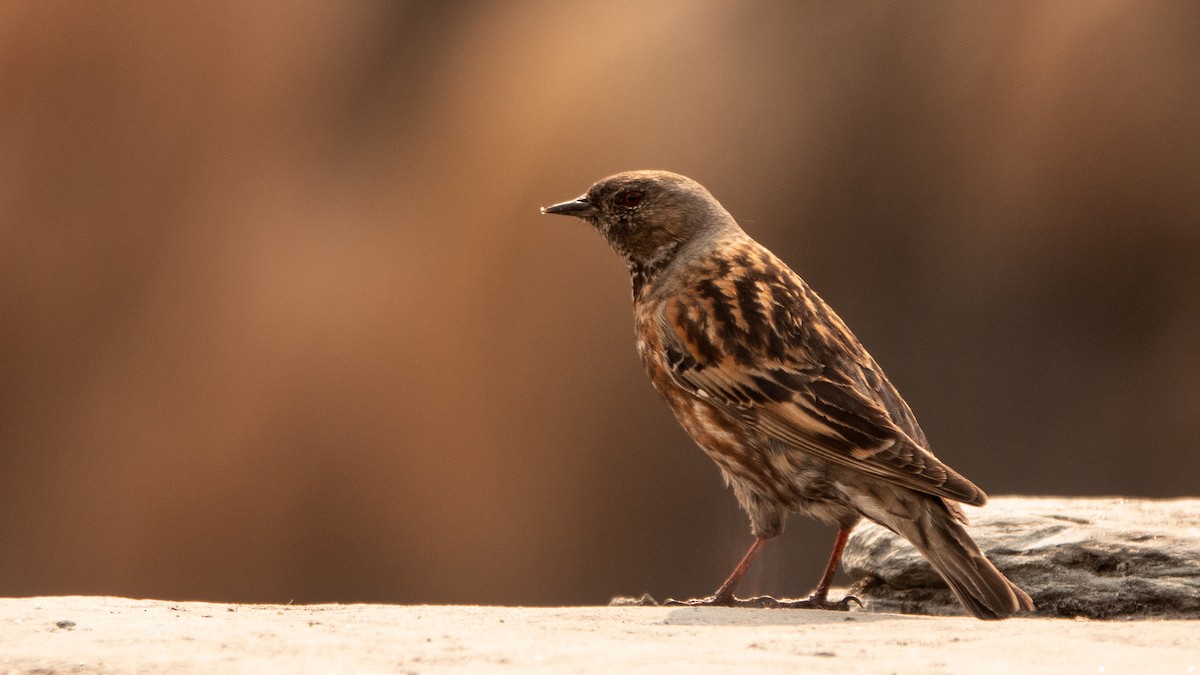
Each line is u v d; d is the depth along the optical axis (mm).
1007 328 18719
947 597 7465
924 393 18453
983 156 18922
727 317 7562
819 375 7258
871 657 4812
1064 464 18062
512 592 15984
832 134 18844
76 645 5117
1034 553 7148
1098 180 18797
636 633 5414
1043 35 19062
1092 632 5309
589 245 17172
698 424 7613
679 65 18516
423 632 5406
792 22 19219
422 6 19078
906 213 18859
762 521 7457
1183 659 4750
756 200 18453
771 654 4879
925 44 19156
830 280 18688
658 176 8391
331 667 4746
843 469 6977
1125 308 18656
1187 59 18953
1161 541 7094
